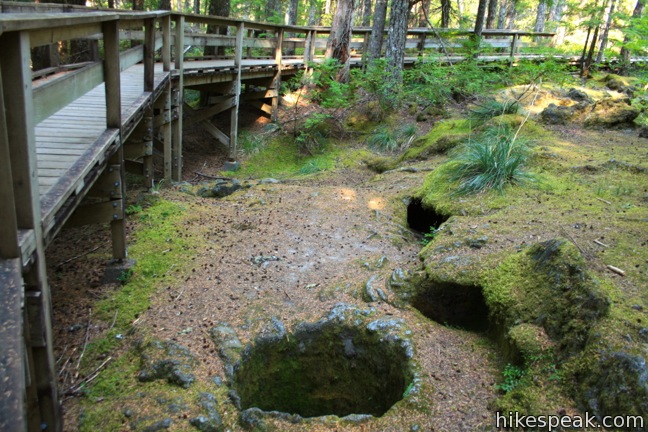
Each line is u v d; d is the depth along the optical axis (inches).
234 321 150.6
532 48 583.2
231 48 601.3
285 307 161.0
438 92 445.4
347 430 114.1
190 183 330.3
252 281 175.2
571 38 1062.4
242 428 114.2
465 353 140.0
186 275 175.6
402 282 165.9
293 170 389.1
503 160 236.7
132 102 212.2
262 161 409.4
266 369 145.9
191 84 336.5
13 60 84.5
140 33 348.2
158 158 362.3
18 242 84.0
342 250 203.2
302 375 149.6
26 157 88.6
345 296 166.1
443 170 254.4
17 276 80.7
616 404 102.4
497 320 144.1
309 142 427.8
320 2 871.7
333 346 150.6
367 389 145.6
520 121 335.9
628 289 129.9
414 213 253.4
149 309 154.8
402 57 464.4
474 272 156.3
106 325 147.7
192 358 131.0
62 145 150.4
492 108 376.8
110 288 167.6
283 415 118.3
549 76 416.8
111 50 151.9
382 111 455.2
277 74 461.7
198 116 377.7
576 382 112.4
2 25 71.8
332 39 497.4
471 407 118.4
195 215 234.8
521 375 123.8
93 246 199.0
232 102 386.9
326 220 233.9
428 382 126.0
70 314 152.2
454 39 576.1
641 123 340.8
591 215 187.8
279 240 210.8
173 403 115.2
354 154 390.6
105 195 168.7
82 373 128.7
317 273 183.9
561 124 357.1
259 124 470.0
